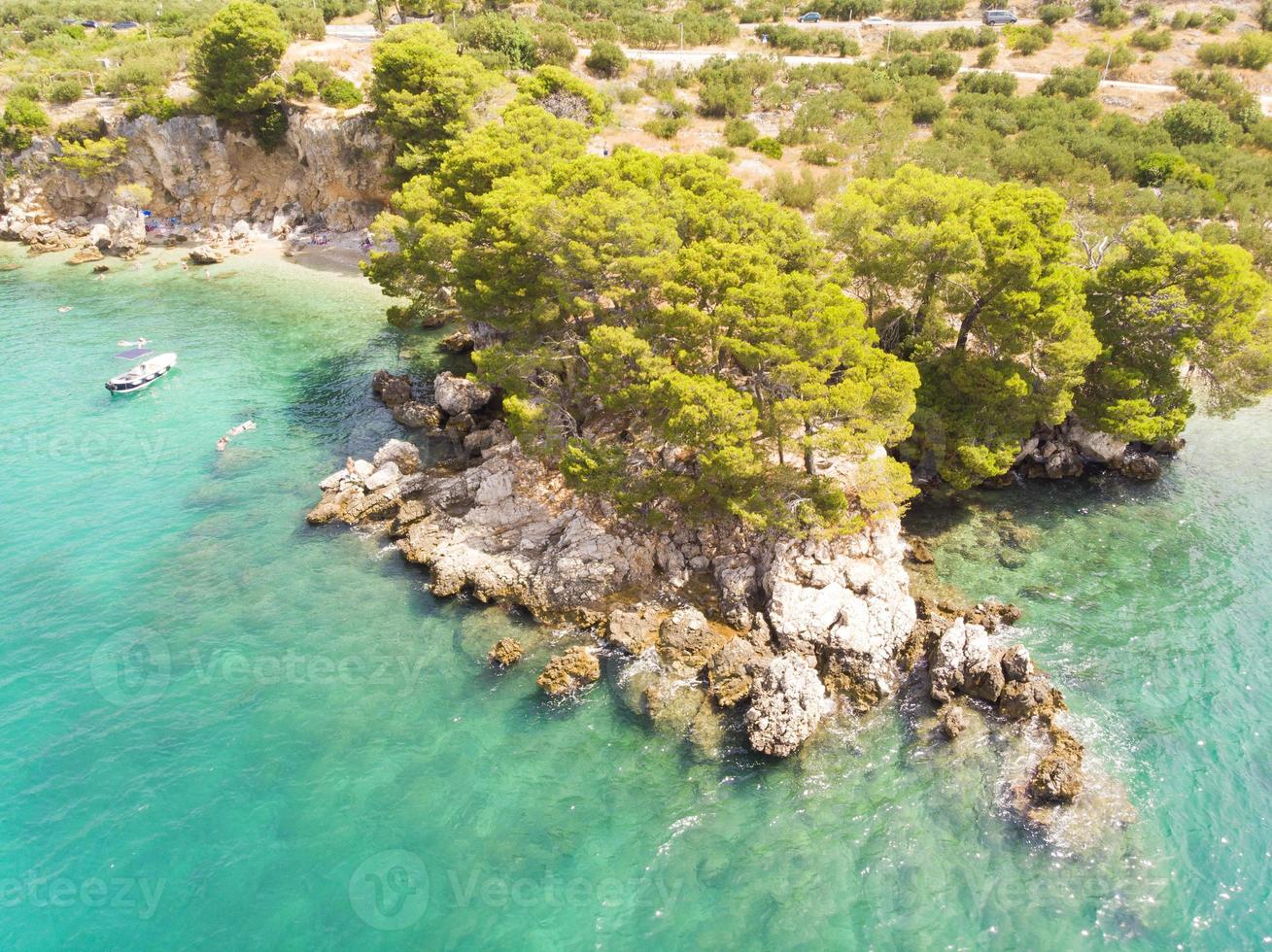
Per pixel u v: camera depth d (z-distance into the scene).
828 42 110.62
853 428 38.12
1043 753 32.66
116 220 90.50
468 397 56.59
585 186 47.41
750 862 29.17
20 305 76.19
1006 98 93.25
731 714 34.78
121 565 43.62
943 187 48.44
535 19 113.06
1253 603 40.62
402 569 43.84
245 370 64.50
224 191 94.44
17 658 37.59
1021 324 44.22
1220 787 31.45
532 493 46.66
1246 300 47.06
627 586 41.50
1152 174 79.31
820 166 83.62
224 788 31.77
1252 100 93.25
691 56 107.12
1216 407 51.28
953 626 36.41
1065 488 50.72
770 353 37.16
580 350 42.75
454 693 36.28
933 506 48.91
